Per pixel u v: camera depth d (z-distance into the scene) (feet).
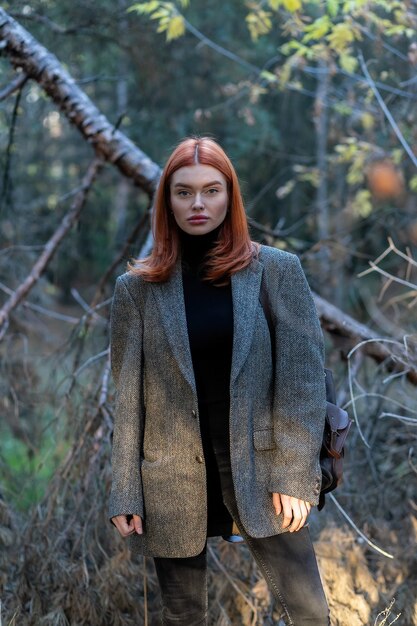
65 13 17.78
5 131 20.22
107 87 27.94
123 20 17.34
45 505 11.09
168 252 7.27
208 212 7.07
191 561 7.43
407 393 12.64
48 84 13.00
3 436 14.82
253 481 6.98
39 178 28.50
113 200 31.94
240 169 25.22
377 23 13.57
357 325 12.44
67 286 28.27
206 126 23.90
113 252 29.07
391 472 12.18
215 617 9.89
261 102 24.57
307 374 6.94
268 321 7.07
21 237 18.67
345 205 18.17
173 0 19.77
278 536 7.13
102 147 13.00
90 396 11.50
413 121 14.73
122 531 7.21
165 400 7.14
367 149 15.33
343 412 7.43
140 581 10.33
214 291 7.19
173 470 7.10
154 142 24.61
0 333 12.76
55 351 13.34
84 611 9.94
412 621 9.73
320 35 13.28
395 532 11.20
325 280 17.46
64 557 10.54
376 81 16.70
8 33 12.81
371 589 9.92
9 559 10.99
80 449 11.00
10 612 10.15
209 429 7.17
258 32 14.75
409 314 13.37
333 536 10.45
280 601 7.18
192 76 23.21
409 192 16.42
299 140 25.04
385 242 18.39
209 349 7.07
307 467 6.81
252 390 6.95
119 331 7.44
